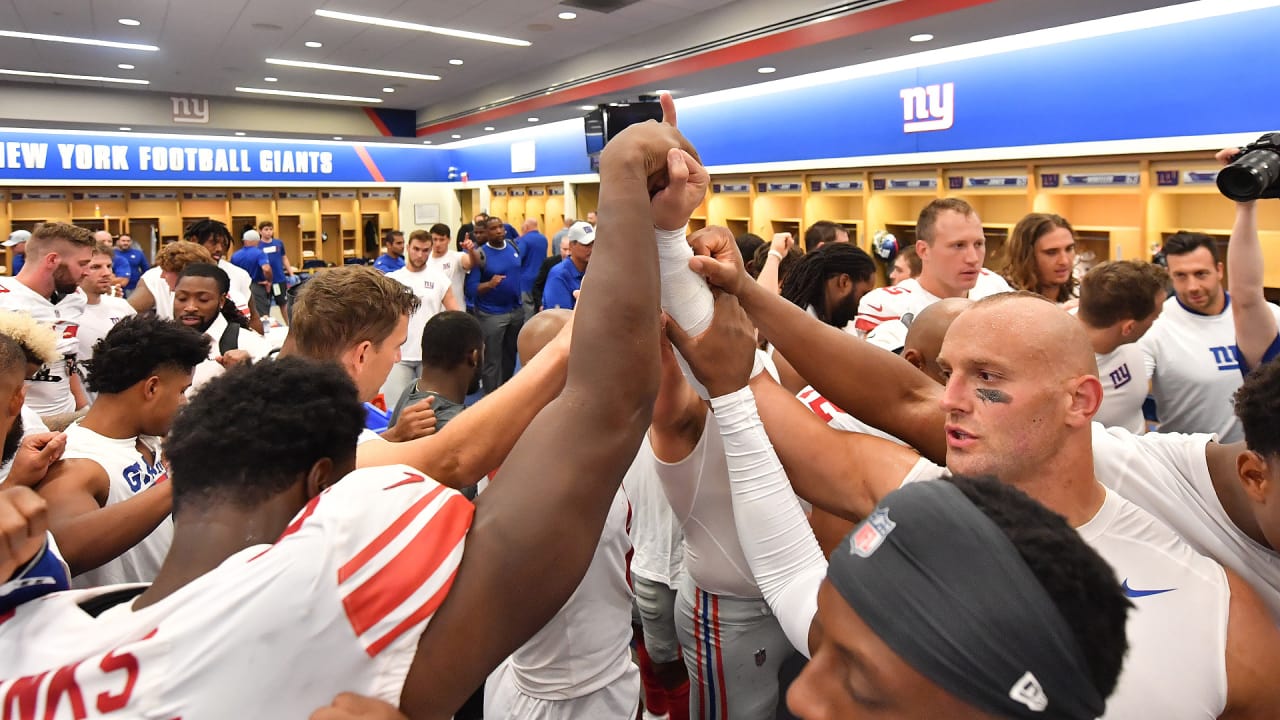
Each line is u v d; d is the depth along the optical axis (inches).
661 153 32.3
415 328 235.6
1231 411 109.5
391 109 601.0
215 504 28.5
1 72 437.1
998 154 280.8
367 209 717.9
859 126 334.3
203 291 132.4
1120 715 34.0
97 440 64.1
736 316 39.7
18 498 28.7
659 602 87.4
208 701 23.8
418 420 57.2
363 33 344.2
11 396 47.2
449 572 26.0
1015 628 17.9
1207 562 38.6
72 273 144.9
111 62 406.0
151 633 24.5
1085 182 271.0
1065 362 38.9
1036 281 136.7
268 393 29.8
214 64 413.4
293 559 24.8
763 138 385.4
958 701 18.4
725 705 71.7
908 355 73.4
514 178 624.4
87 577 59.1
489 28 334.3
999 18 227.8
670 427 61.2
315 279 61.2
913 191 329.7
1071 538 19.9
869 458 44.3
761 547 40.3
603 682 68.5
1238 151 74.5
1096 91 248.7
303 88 498.6
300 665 24.3
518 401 42.6
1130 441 47.4
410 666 25.8
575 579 28.0
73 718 23.6
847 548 21.2
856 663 19.7
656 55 338.0
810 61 298.7
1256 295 96.9
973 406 40.3
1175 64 227.5
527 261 361.4
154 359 65.3
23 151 556.7
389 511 26.4
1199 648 35.0
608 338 28.6
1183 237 112.1
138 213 633.6
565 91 406.9
